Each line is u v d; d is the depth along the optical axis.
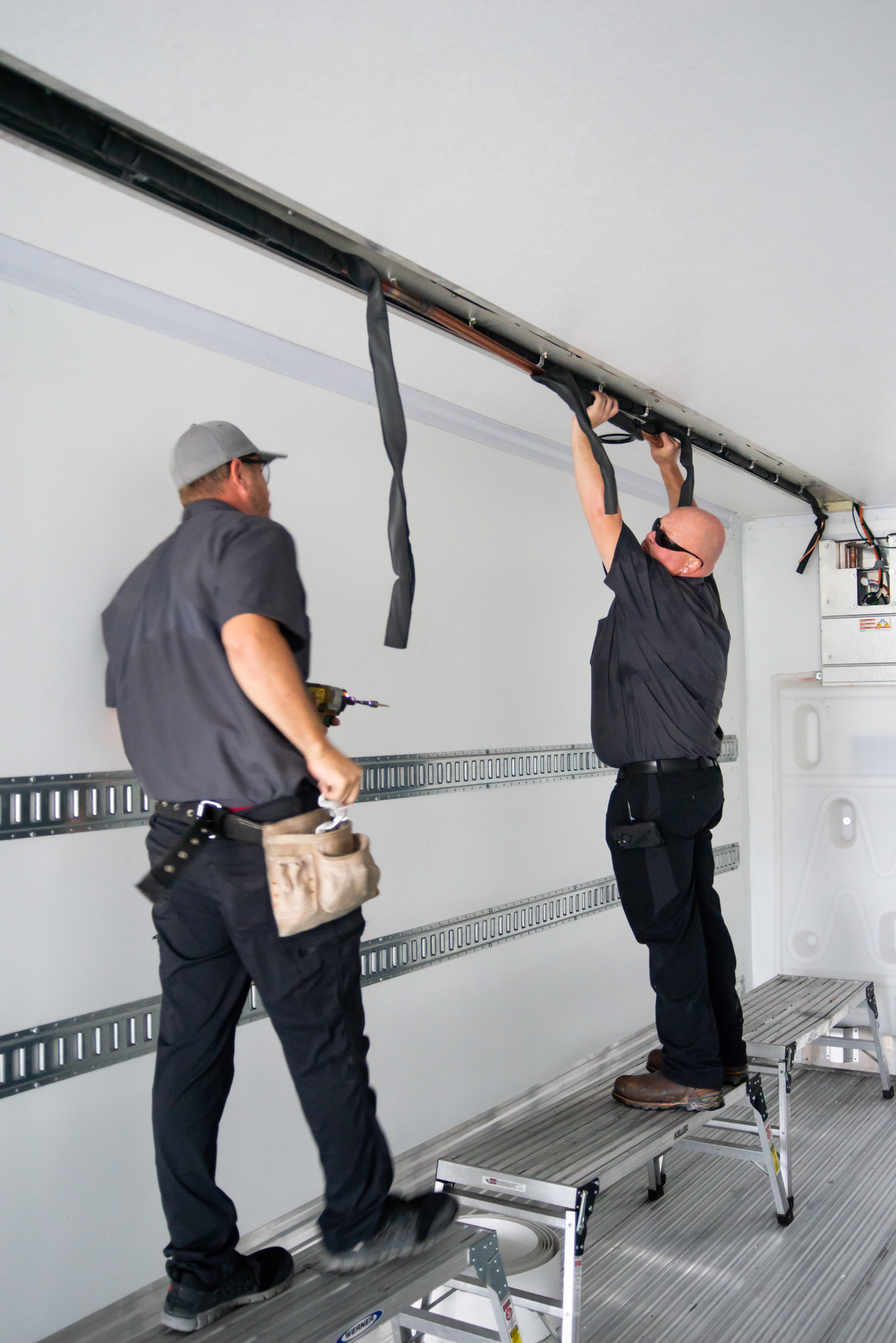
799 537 4.84
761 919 4.87
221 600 1.55
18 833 1.87
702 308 2.22
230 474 1.82
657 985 2.58
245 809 1.62
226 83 1.37
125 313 2.10
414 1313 2.03
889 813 4.57
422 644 2.94
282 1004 1.62
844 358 2.56
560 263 1.99
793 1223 3.00
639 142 1.53
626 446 3.52
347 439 2.68
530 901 3.37
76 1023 1.95
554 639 3.55
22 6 1.20
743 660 4.95
